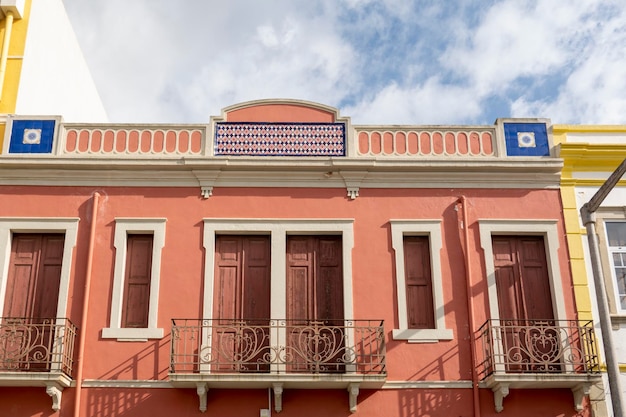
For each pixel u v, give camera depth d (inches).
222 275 610.9
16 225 610.2
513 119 653.3
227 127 645.3
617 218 626.8
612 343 490.9
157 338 582.6
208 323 585.9
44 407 562.9
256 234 622.2
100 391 569.6
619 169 485.1
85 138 638.5
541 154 644.1
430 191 632.4
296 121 648.4
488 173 634.8
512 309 605.9
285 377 551.2
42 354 573.3
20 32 678.5
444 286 605.6
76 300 591.8
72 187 624.1
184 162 623.5
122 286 599.5
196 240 613.0
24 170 624.1
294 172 631.2
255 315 600.4
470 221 623.5
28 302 597.0
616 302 603.5
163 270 603.5
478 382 577.3
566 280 608.4
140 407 566.6
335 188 631.2
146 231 614.2
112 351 578.6
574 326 588.4
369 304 599.2
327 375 553.0
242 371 580.4
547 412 572.4
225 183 629.0
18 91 656.4
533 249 625.6
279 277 603.5
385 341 587.5
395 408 572.1
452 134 648.4
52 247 613.6
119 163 622.2
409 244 624.4
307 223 619.5
